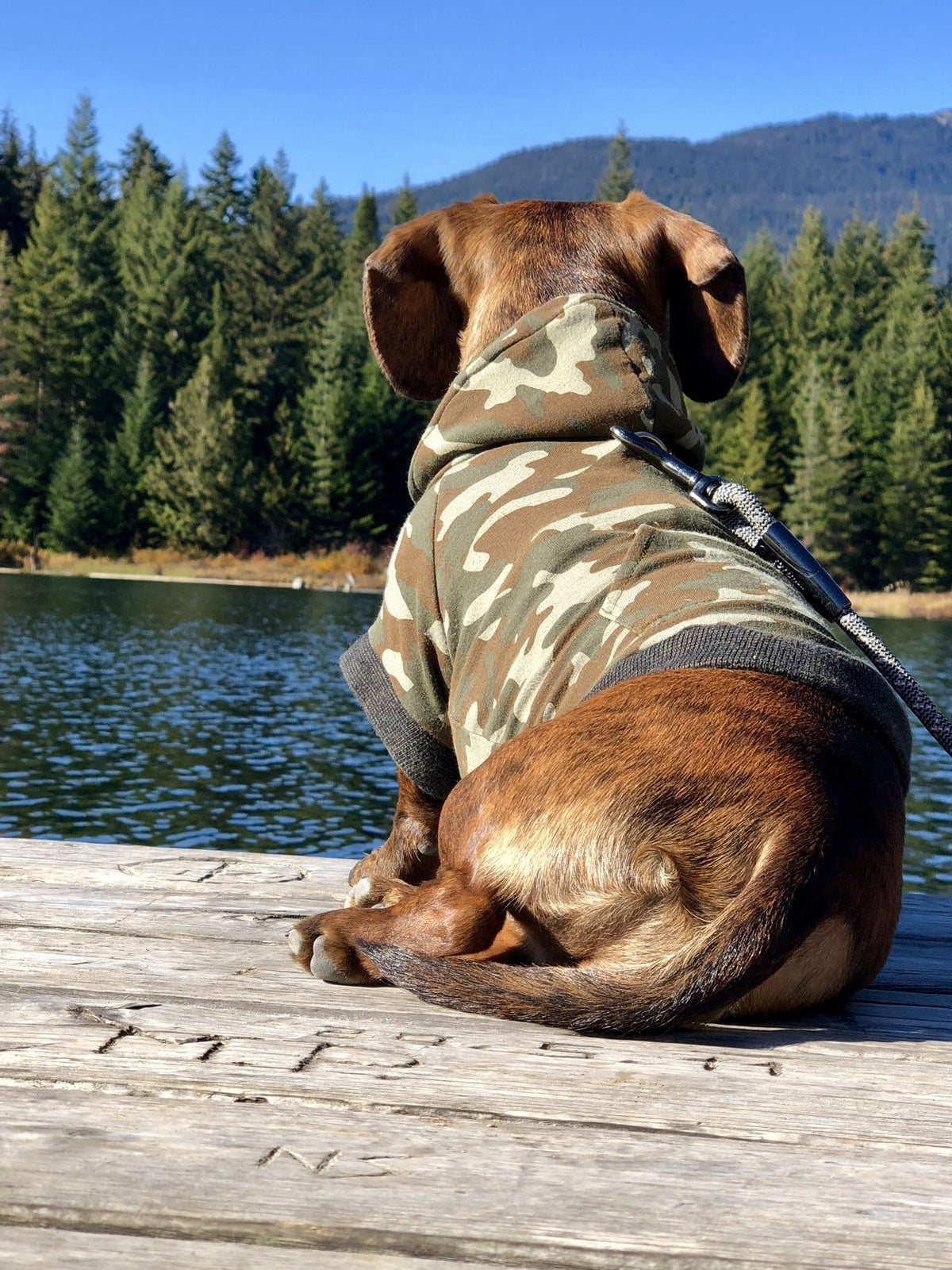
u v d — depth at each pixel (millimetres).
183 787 14250
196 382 64562
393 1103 1684
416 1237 1327
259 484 65125
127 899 2906
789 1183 1491
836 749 2006
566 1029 2014
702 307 2877
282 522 65500
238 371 69500
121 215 81312
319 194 84625
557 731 2082
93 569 60688
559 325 2600
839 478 65000
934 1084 1849
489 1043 1940
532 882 2039
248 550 64938
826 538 65312
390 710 2654
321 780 14891
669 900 1940
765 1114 1699
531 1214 1386
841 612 2328
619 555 2293
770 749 1962
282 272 72438
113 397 69812
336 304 72375
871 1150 1598
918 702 2242
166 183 89688
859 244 87562
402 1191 1425
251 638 32062
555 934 2047
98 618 36062
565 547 2328
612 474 2459
